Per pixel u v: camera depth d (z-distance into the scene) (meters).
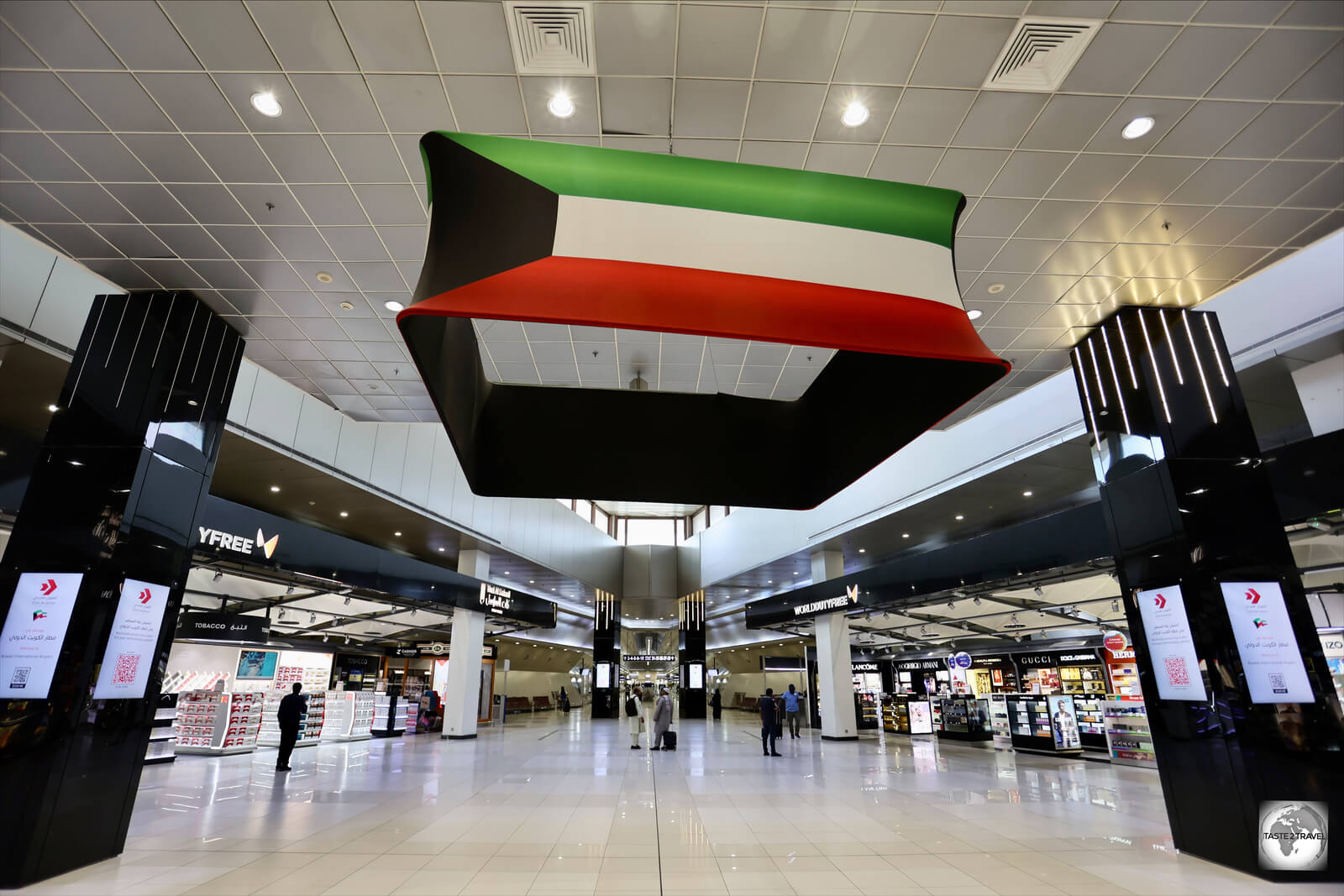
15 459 10.52
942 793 9.09
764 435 6.16
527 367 7.77
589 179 3.64
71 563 5.66
